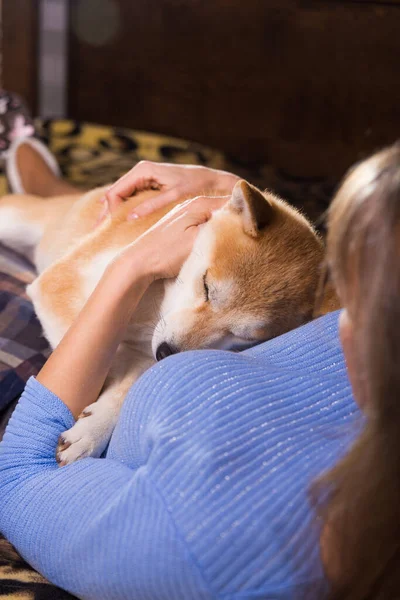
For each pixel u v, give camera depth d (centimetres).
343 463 77
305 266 165
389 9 397
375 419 73
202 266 163
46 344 179
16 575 125
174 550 85
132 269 136
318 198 369
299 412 97
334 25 402
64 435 129
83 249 177
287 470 89
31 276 208
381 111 418
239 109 424
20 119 323
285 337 119
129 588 91
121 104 430
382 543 78
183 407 95
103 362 132
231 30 408
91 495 103
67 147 366
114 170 348
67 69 424
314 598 83
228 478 87
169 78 421
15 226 233
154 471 91
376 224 70
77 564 99
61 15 411
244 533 84
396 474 74
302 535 84
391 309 69
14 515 113
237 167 394
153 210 176
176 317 161
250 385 98
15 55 412
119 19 411
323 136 425
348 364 81
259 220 164
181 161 374
